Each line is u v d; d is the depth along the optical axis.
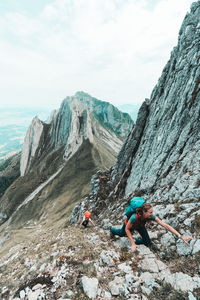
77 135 151.62
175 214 8.27
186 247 5.70
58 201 92.81
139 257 6.16
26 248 18.45
